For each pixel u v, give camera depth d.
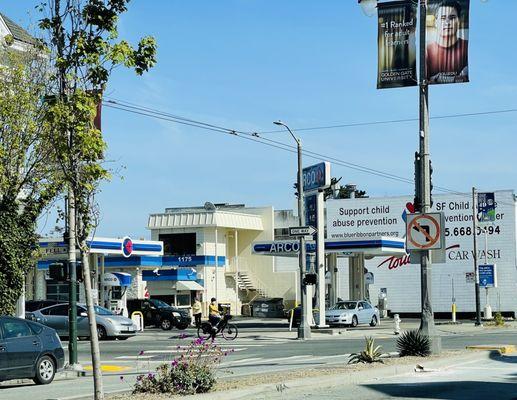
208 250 65.19
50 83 22.25
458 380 17.59
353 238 49.72
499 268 63.03
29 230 26.50
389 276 66.50
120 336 37.19
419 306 65.31
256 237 70.00
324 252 47.47
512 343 30.28
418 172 22.38
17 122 24.50
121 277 47.38
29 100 24.52
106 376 22.14
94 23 12.24
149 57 12.58
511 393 15.24
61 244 47.09
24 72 24.89
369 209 67.94
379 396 14.95
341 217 68.81
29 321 19.81
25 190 26.62
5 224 25.72
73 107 12.02
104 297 47.78
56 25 12.25
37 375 19.48
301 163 37.44
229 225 66.06
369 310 48.81
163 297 62.56
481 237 63.59
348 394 15.29
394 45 21.98
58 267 23.11
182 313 48.50
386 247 49.72
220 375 19.03
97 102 12.41
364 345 31.14
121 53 12.20
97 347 12.43
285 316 63.25
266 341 35.41
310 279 36.59
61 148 12.11
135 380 20.48
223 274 66.50
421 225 21.98
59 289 57.44
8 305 26.16
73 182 12.20
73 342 23.14
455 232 64.19
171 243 66.69
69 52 12.23
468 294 63.53
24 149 24.61
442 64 21.77
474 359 22.66
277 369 21.25
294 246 48.84
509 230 62.88
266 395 15.20
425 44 21.84
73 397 15.90
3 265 26.02
